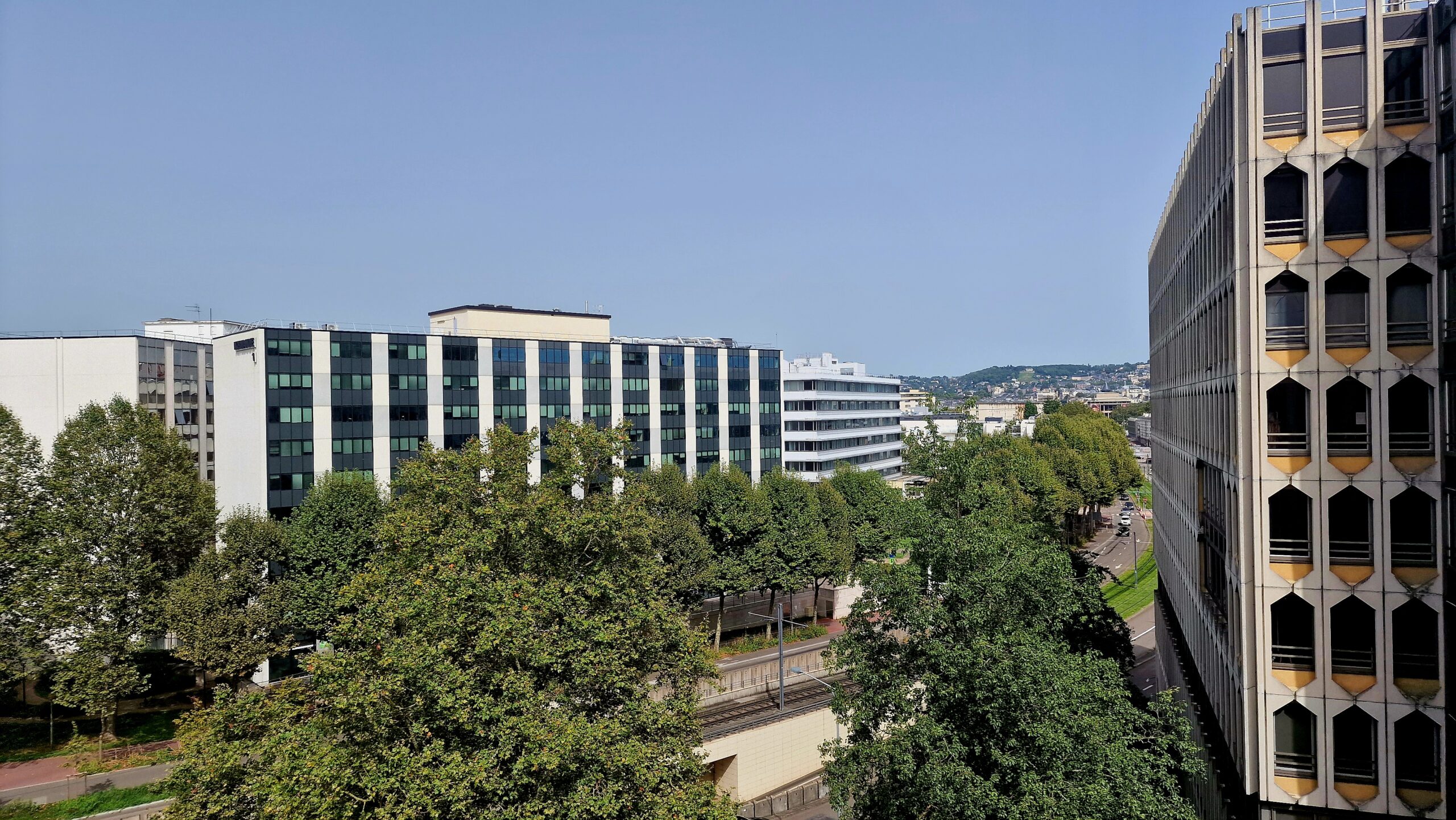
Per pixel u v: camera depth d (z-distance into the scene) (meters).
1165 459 59.22
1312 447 29.70
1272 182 30.23
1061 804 25.86
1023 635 29.97
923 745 28.09
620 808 28.12
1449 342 27.50
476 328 94.44
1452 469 27.23
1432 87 28.22
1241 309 30.83
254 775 29.06
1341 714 29.39
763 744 53.47
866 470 150.62
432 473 41.94
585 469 41.56
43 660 54.00
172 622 53.97
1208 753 39.31
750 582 77.31
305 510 65.19
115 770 50.19
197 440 95.06
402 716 28.16
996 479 46.28
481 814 26.28
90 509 56.31
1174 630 53.62
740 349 113.06
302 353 76.81
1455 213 26.92
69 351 82.00
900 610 31.77
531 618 30.77
